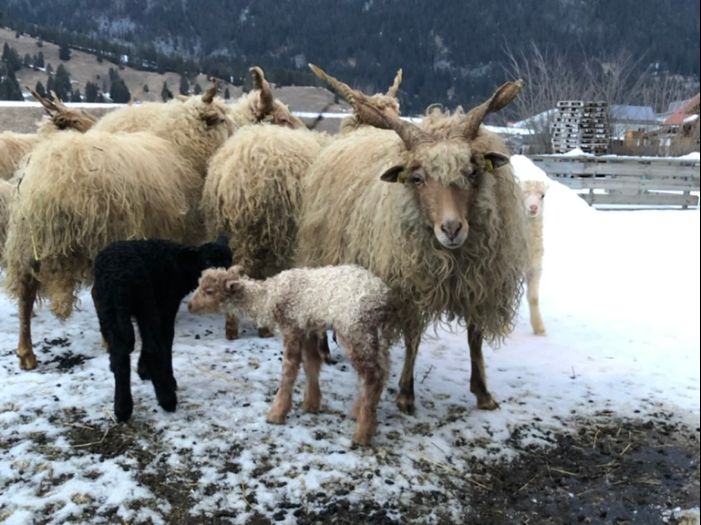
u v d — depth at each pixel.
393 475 3.92
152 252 4.38
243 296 4.39
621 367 5.84
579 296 8.20
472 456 4.21
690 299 8.00
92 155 5.18
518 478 4.04
